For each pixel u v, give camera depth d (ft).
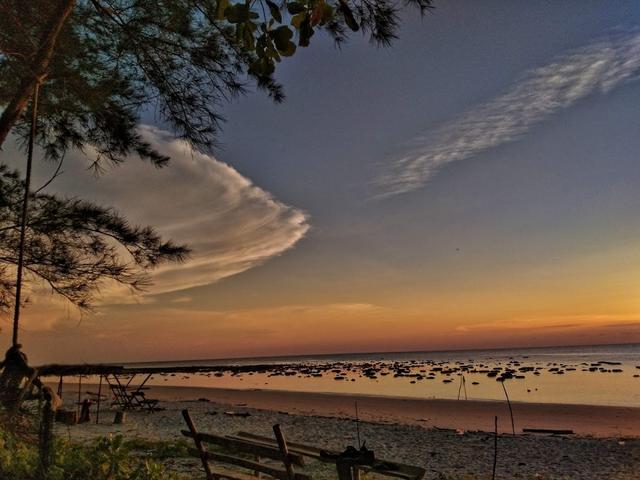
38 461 12.85
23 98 19.74
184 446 40.70
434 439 54.13
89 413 66.44
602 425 63.72
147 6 23.02
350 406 90.63
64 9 19.75
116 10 23.17
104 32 23.91
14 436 13.00
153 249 27.63
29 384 11.66
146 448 40.57
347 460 16.58
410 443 52.08
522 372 171.53
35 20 19.75
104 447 15.24
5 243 26.02
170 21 23.25
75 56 23.52
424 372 195.72
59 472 13.02
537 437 54.60
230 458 19.99
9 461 12.17
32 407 13.92
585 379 136.67
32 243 26.50
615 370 161.89
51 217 26.66
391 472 16.33
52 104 25.41
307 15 5.91
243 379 206.39
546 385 122.93
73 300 27.48
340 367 289.12
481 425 66.44
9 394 11.40
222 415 73.92
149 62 24.44
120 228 26.99
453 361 325.21
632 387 110.32
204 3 22.80
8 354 11.71
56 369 12.21
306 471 35.63
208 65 24.54
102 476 14.43
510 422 68.13
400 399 99.14
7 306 25.85
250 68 6.20
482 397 101.81
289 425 65.10
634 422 65.10
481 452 47.21
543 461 43.24
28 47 19.62
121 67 25.43
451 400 94.43
